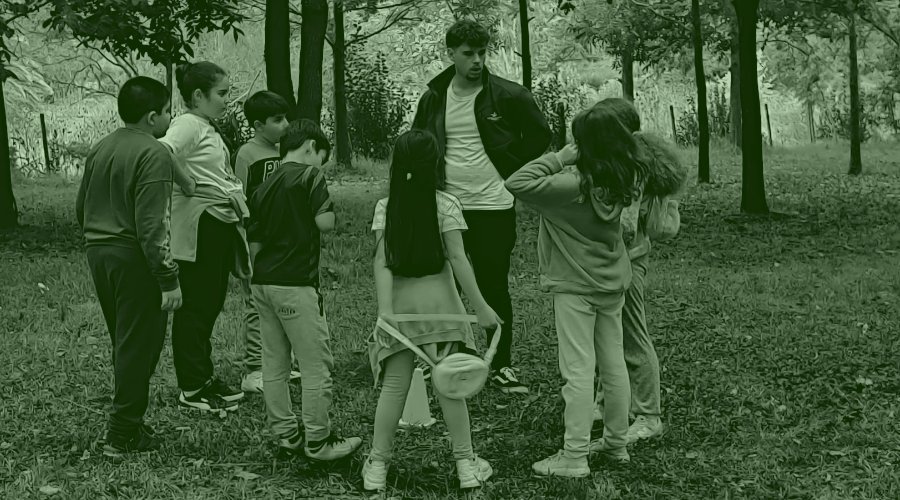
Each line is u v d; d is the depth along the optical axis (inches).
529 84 686.5
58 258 482.9
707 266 464.1
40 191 815.7
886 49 1224.2
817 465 209.3
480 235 261.7
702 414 243.3
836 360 292.8
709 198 720.3
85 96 1218.6
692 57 1156.5
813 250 506.3
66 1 535.2
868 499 190.1
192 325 248.7
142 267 210.4
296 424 212.8
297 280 202.7
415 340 190.5
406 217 189.9
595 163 198.1
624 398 208.7
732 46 1012.5
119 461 210.2
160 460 210.7
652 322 345.4
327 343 205.8
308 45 616.1
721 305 369.7
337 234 562.3
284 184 203.5
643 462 211.6
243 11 1214.9
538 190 198.2
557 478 199.8
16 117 1149.1
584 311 203.8
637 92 1416.1
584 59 1439.5
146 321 212.5
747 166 635.5
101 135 1120.8
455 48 258.5
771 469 206.7
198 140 245.3
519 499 192.1
